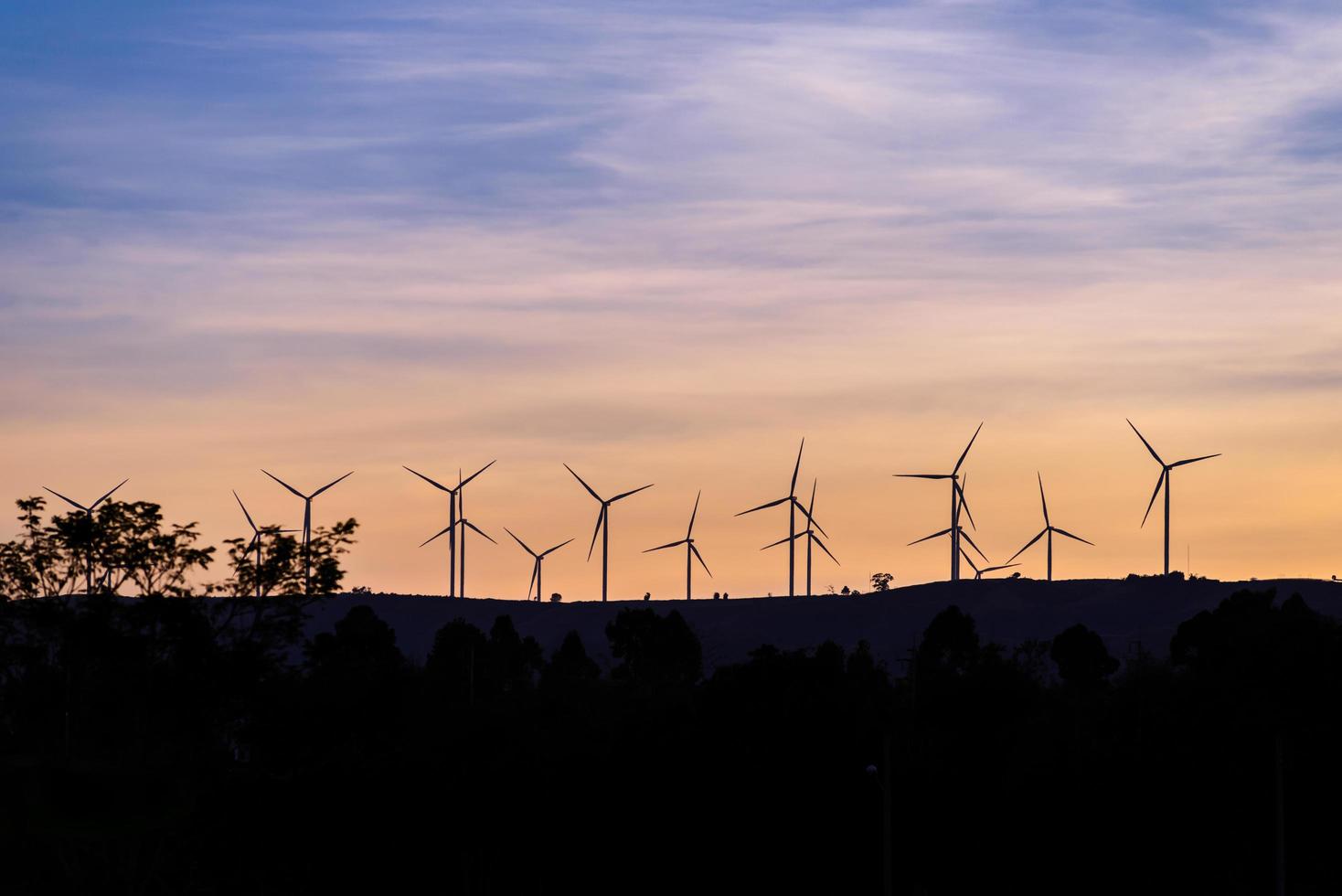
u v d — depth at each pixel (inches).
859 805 4146.2
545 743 4557.1
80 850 3577.8
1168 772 4030.5
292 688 3809.1
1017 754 4343.0
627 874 4239.7
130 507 3531.0
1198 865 3961.6
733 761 4217.5
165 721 3491.6
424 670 6589.6
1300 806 3939.5
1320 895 3823.8
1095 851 4035.4
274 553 3548.2
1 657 3489.2
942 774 4232.3
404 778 4259.4
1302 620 4330.7
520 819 4303.6
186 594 3538.4
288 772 4010.8
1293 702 4033.0
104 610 3435.0
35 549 3486.7
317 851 4175.7
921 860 4131.4
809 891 4138.8
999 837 4136.3
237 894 4072.3
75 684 3479.3
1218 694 4165.8
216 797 3767.2
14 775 3380.9
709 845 4163.4
